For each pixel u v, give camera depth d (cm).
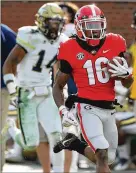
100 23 1466
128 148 2222
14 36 1888
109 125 1507
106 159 1447
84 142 1566
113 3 2880
